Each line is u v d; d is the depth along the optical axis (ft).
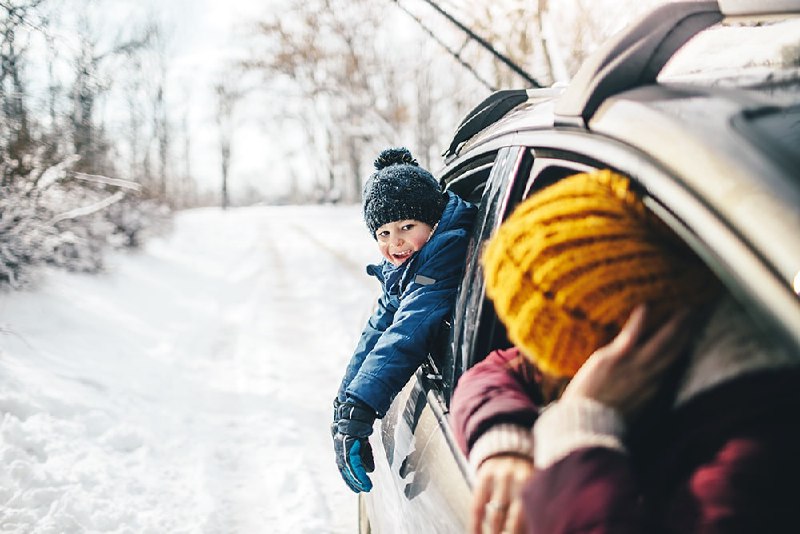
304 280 35.88
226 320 24.76
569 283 2.34
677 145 2.50
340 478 11.48
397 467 5.09
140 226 36.19
